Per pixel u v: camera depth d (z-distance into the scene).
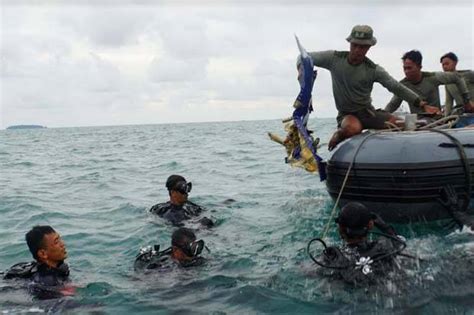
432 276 4.56
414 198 5.77
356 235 4.67
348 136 6.77
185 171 14.04
